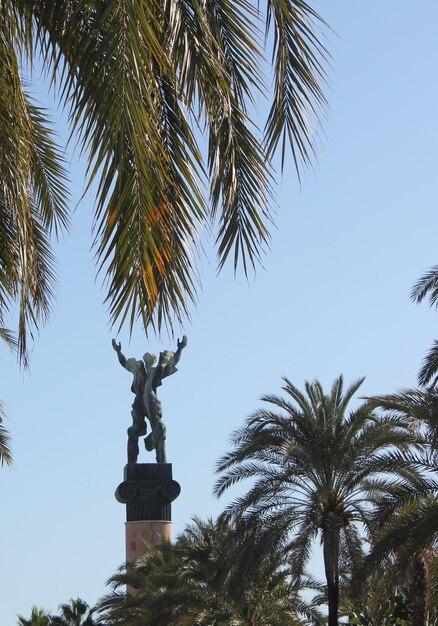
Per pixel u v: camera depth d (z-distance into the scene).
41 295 11.98
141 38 6.96
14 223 9.98
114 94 6.98
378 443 37.97
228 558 39.06
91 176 7.28
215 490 39.72
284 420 38.88
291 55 7.96
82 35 7.47
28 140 8.98
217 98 7.82
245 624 45.84
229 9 8.27
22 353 10.36
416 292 36.03
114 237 7.38
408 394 30.88
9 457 36.25
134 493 74.25
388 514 29.78
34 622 75.56
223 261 8.41
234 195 8.24
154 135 7.22
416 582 36.47
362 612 51.62
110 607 55.69
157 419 75.75
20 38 8.41
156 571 53.03
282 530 38.53
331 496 38.84
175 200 8.21
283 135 8.02
